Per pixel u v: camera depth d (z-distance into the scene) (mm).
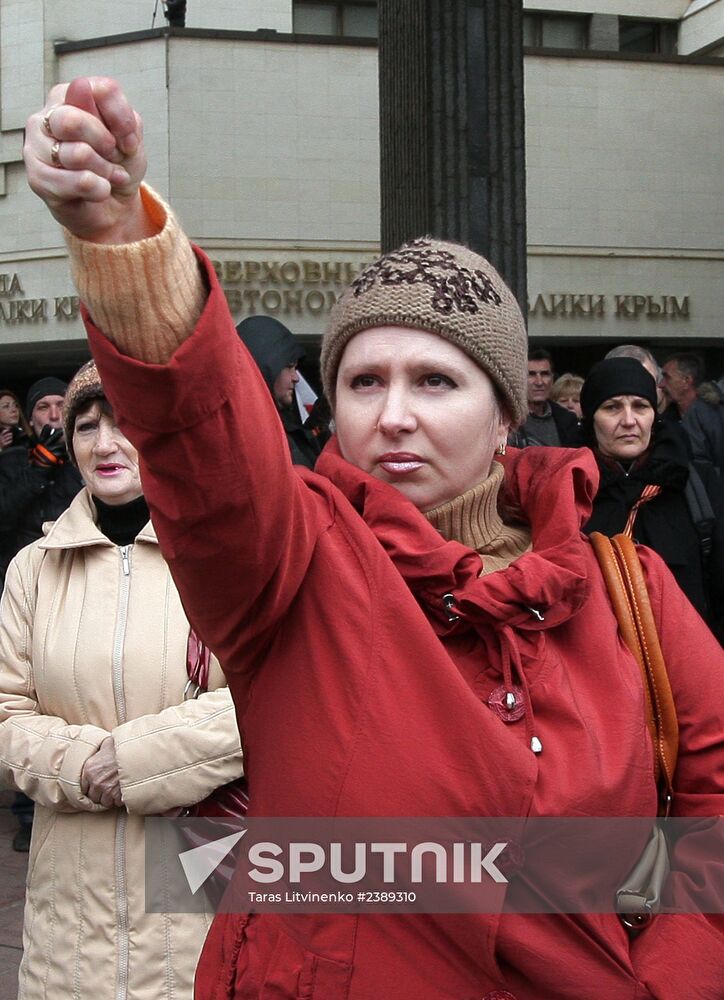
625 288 14688
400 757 1235
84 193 923
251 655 1301
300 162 13922
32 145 920
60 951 2264
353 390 1441
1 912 4309
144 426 1051
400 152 4691
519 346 1469
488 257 4426
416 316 1382
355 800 1231
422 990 1249
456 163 4391
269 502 1142
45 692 2371
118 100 907
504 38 4430
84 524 2430
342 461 1448
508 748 1249
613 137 14586
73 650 2344
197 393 1038
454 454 1415
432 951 1258
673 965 1382
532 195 14438
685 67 14688
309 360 14617
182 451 1067
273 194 13883
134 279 992
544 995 1301
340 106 13961
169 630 2342
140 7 14578
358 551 1309
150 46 13680
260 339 4316
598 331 14641
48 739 2291
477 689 1346
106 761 2232
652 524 3621
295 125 13898
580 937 1314
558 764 1307
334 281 14039
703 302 14875
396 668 1260
